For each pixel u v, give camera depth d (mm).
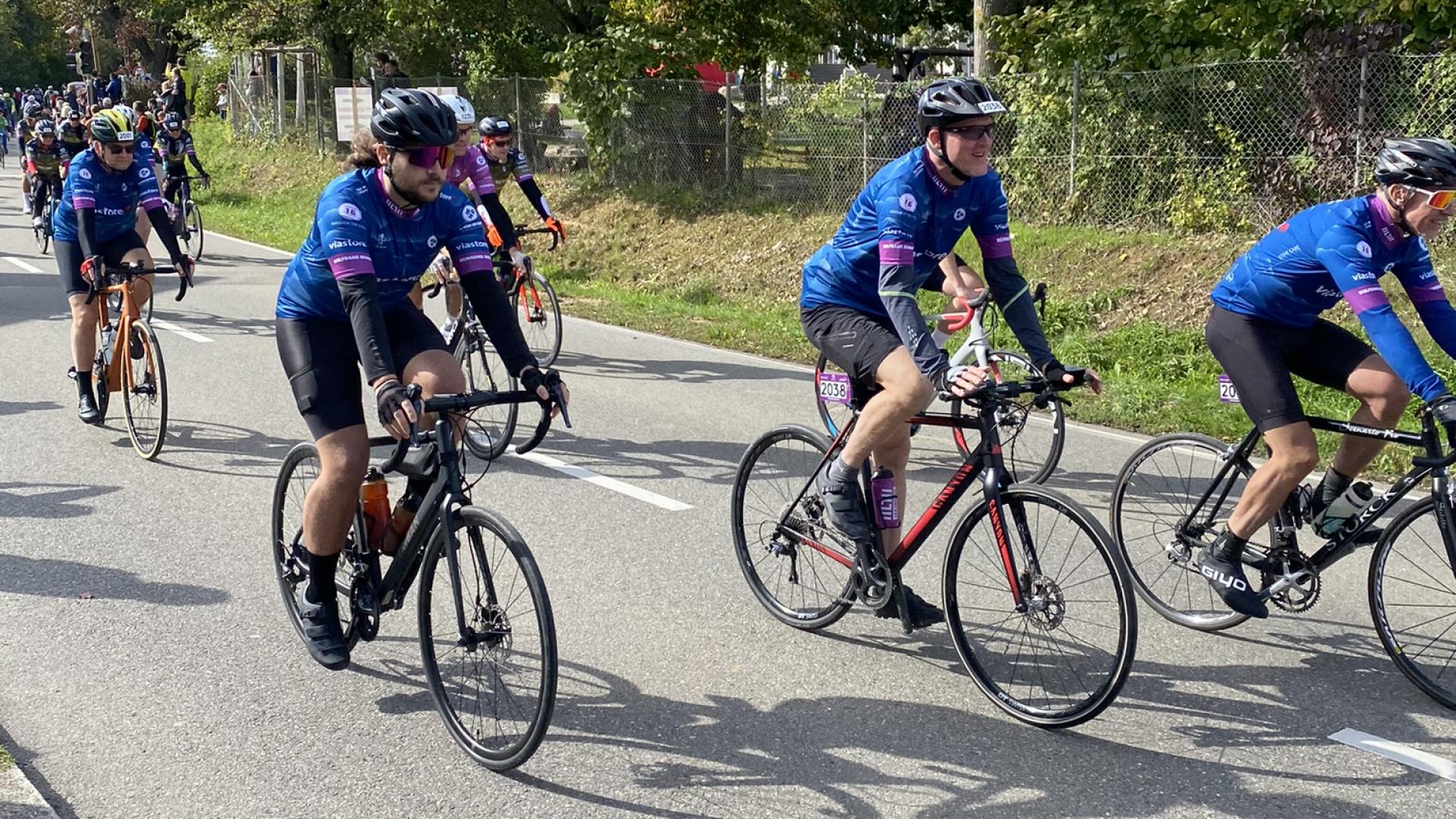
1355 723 3682
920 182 3803
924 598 4719
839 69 25641
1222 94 11273
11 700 3814
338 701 3832
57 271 14250
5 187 27797
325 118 25453
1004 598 3764
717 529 5551
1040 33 13023
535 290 9484
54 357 9320
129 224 7203
